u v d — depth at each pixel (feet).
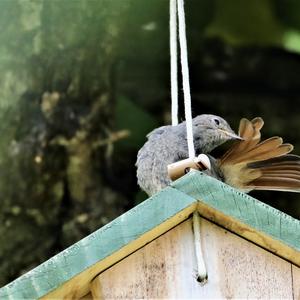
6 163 38.73
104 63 40.27
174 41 26.81
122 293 23.21
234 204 22.97
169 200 22.86
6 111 38.93
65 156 39.22
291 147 29.91
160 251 23.38
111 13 40.16
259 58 48.96
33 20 39.06
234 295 23.30
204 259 23.34
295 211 46.03
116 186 39.99
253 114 48.26
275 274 23.52
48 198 38.88
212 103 48.32
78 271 22.54
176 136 30.30
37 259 38.52
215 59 48.67
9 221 38.55
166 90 45.60
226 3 46.29
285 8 46.11
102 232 22.70
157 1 41.37
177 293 23.21
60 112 39.40
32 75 39.17
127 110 42.14
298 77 49.19
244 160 30.19
